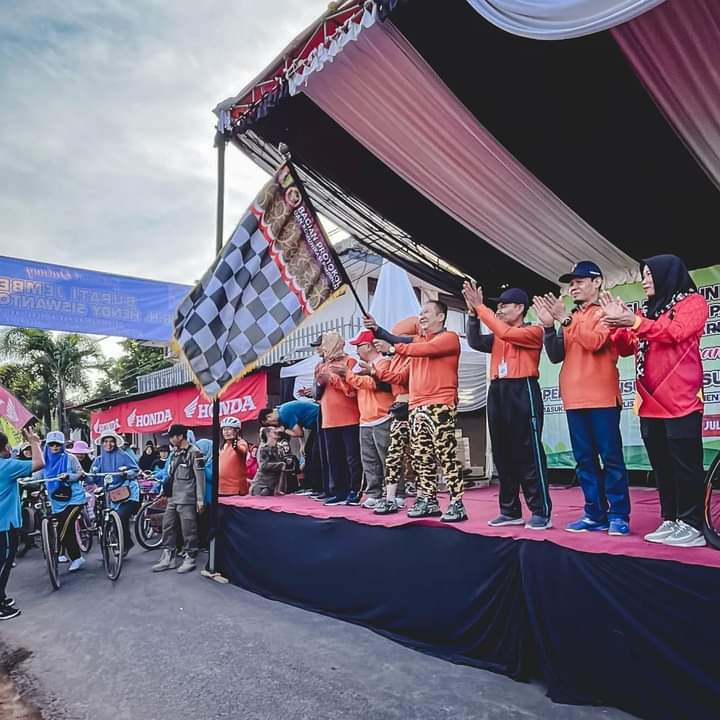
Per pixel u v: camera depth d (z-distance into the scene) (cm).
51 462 649
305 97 400
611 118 356
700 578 243
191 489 606
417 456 392
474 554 339
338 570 428
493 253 581
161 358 2830
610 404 314
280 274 494
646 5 221
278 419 678
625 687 267
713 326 569
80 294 877
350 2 344
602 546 282
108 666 373
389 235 561
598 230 509
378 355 479
